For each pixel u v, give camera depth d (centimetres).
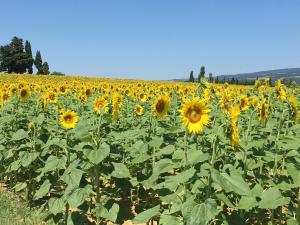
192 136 246
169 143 267
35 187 309
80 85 920
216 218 176
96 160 194
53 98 480
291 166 198
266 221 229
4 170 340
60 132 332
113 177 215
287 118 266
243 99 363
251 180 224
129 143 318
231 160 231
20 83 520
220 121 331
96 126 225
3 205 280
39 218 261
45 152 290
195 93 321
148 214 183
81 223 210
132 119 410
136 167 262
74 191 196
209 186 166
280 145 215
